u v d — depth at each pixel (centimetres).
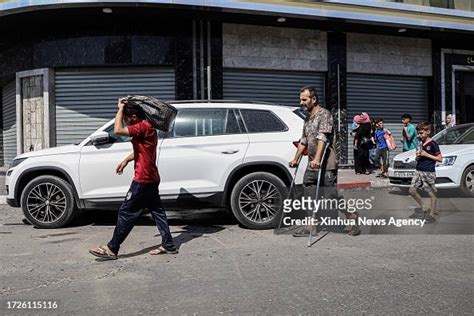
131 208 605
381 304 440
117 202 768
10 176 800
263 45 1573
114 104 1502
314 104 694
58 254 634
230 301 453
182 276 534
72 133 1511
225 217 886
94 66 1490
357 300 451
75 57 1472
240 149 765
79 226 817
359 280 511
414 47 1800
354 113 1728
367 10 1579
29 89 1554
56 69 1508
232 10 1403
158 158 757
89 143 783
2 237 738
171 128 773
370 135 1469
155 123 610
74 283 514
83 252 642
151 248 660
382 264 571
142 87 1502
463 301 446
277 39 1592
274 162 763
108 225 825
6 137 1802
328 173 701
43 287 502
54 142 1507
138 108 612
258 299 457
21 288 499
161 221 628
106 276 537
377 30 1666
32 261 600
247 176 765
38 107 1537
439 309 427
